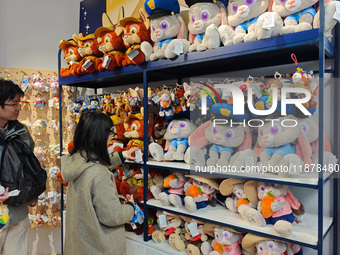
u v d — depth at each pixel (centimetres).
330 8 110
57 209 279
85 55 219
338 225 148
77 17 304
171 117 185
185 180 174
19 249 183
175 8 167
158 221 175
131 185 200
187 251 164
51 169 270
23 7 285
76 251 132
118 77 211
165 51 159
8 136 173
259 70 177
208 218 146
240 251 145
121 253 137
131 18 180
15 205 173
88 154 132
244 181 147
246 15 131
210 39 139
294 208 133
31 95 279
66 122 285
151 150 177
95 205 128
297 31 115
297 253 139
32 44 289
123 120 224
